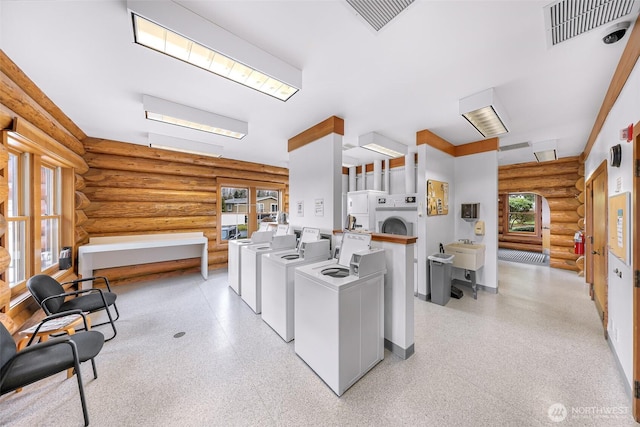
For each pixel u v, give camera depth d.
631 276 1.75
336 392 1.76
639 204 1.63
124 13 1.48
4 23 1.51
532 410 1.61
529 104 2.71
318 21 1.57
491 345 2.39
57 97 2.54
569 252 5.46
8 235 2.25
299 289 2.18
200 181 5.14
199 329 2.73
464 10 1.46
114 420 1.55
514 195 8.73
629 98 1.78
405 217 4.13
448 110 2.92
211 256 5.26
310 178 3.53
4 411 1.61
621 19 1.49
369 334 2.02
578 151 4.82
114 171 4.21
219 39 1.61
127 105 2.75
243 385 1.86
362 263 1.96
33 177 2.53
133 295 3.80
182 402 1.69
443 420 1.54
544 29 1.60
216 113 2.98
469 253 3.68
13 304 2.13
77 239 3.64
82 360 1.55
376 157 5.50
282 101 2.63
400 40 1.73
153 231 4.61
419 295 3.71
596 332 2.63
